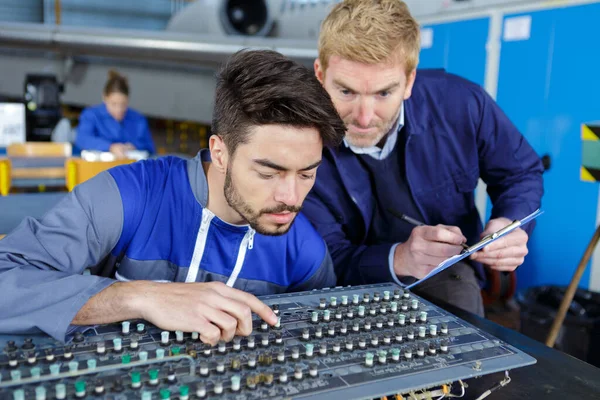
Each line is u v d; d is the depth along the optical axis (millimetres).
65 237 792
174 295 681
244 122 658
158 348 625
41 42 5789
